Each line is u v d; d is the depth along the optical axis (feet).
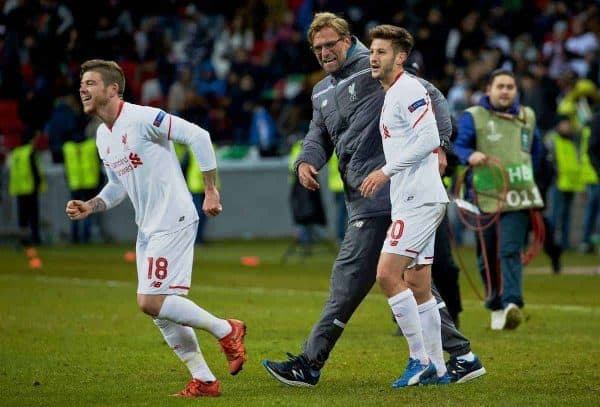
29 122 282.36
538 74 261.85
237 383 85.81
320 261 218.38
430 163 80.38
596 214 236.43
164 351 102.47
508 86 117.29
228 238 289.94
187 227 76.69
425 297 82.17
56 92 283.59
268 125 294.25
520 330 116.78
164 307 76.18
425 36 297.53
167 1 330.54
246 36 343.87
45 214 276.62
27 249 250.98
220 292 157.48
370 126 84.33
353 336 112.68
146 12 318.45
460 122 118.32
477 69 263.90
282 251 246.27
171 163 77.10
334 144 87.40
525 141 117.80
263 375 89.86
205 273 190.49
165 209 76.33
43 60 286.25
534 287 166.61
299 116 294.25
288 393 80.53
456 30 322.34
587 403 75.15
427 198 79.61
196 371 79.00
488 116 118.01
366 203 84.33
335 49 85.35
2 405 76.74
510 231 116.37
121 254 234.99
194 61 318.86
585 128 236.43
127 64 304.09
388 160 80.69
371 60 80.33
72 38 288.30
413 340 81.51
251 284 171.22
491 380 85.05
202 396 79.00
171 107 285.64
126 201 282.15
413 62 98.27
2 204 270.67
